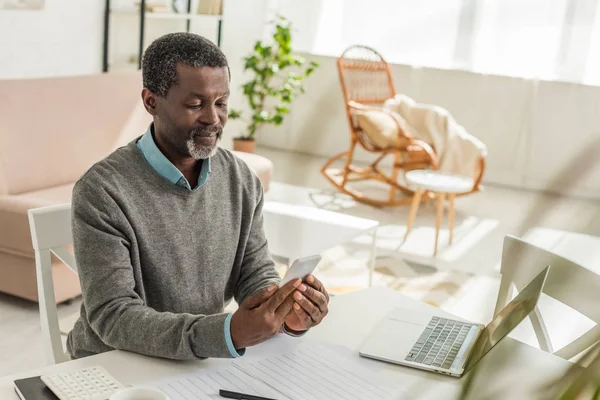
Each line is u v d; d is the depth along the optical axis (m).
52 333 1.45
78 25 4.16
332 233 2.91
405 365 1.17
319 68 6.33
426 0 5.95
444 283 3.60
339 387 1.08
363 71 6.00
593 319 1.17
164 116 1.30
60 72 4.09
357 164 6.24
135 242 1.27
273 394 1.04
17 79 3.39
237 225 1.43
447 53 5.96
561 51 5.49
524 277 1.32
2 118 3.24
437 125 4.98
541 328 1.29
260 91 5.85
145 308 1.20
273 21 6.14
